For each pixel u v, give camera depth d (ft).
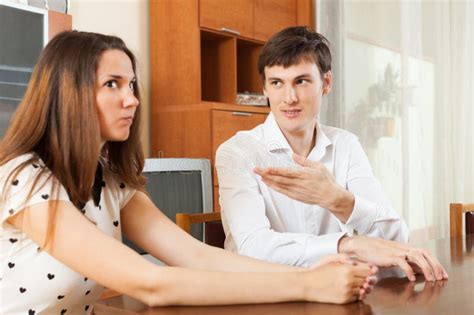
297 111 5.40
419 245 5.98
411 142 13.94
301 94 5.34
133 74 4.08
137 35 12.51
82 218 3.75
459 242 6.20
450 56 13.61
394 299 3.52
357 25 14.51
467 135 13.47
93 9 11.64
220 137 11.63
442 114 13.65
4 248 3.94
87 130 3.85
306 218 5.67
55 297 4.07
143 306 3.46
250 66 14.02
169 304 3.46
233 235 5.22
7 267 3.95
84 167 3.88
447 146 13.61
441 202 13.65
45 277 4.00
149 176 8.82
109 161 4.53
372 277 3.56
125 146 4.51
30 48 9.27
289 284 3.48
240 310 3.31
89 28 11.56
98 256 3.58
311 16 14.57
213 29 12.11
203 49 13.14
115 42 4.05
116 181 4.58
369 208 5.11
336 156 6.05
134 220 4.64
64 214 3.74
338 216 5.08
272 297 3.45
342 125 14.66
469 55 13.44
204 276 3.48
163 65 12.38
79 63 3.85
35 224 3.73
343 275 3.43
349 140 6.17
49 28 9.48
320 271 3.52
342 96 14.64
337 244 4.55
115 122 3.97
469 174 13.46
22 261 3.96
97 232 3.67
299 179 4.75
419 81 13.88
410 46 13.97
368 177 6.07
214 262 4.32
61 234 3.68
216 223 5.98
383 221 5.28
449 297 3.56
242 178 5.46
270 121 5.76
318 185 4.79
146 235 4.59
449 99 13.61
